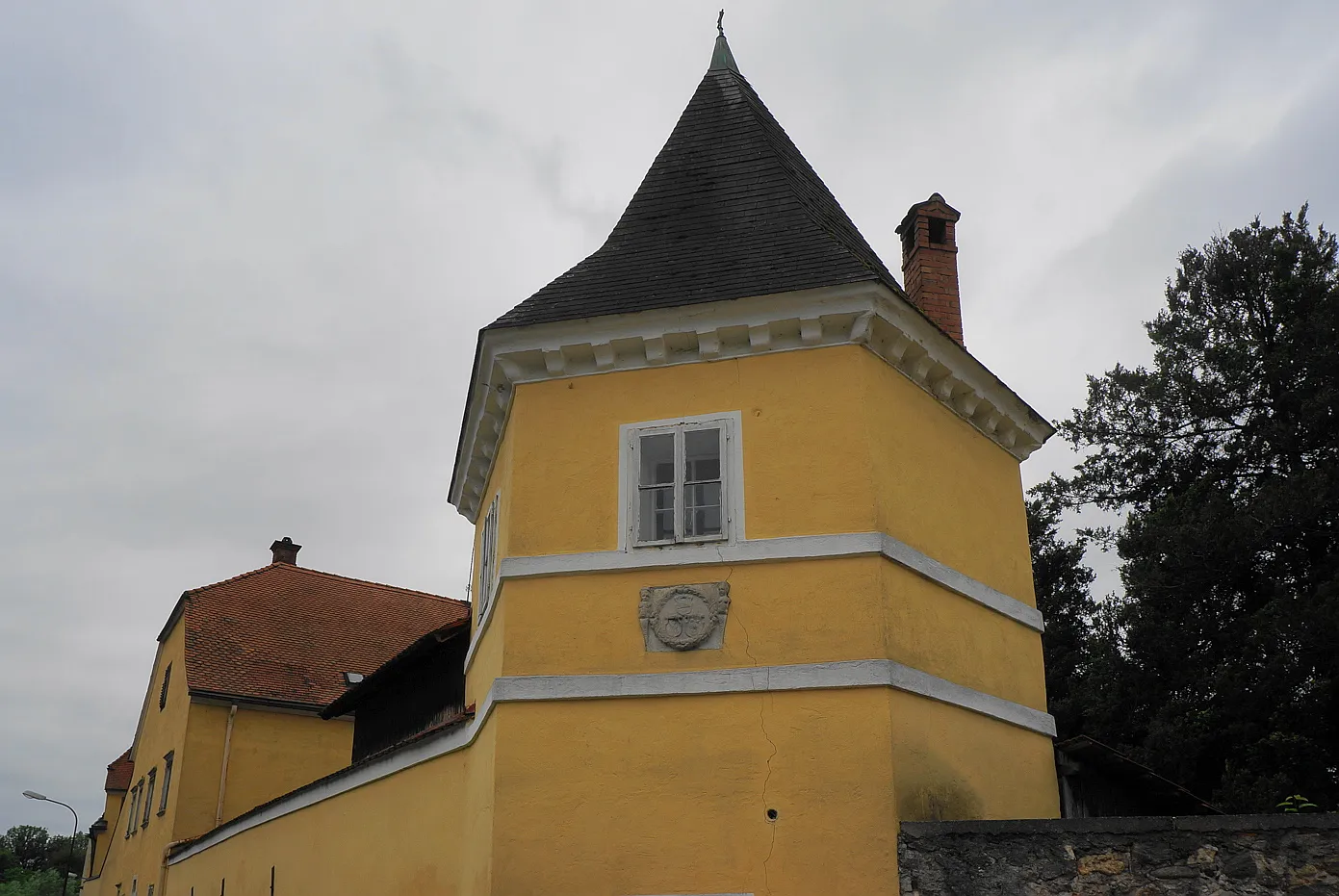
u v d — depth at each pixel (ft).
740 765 37.58
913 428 43.50
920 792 37.60
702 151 52.37
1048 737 46.80
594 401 43.39
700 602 39.60
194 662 89.71
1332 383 85.66
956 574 43.16
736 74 57.00
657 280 45.19
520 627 40.96
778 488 40.55
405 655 56.80
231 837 71.51
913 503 42.06
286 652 95.86
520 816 38.55
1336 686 74.33
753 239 46.19
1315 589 80.38
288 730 89.66
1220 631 83.25
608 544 41.24
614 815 37.93
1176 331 98.63
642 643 39.70
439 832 45.19
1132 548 90.94
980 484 47.52
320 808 57.98
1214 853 32.30
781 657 38.50
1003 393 48.08
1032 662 47.39
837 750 37.01
